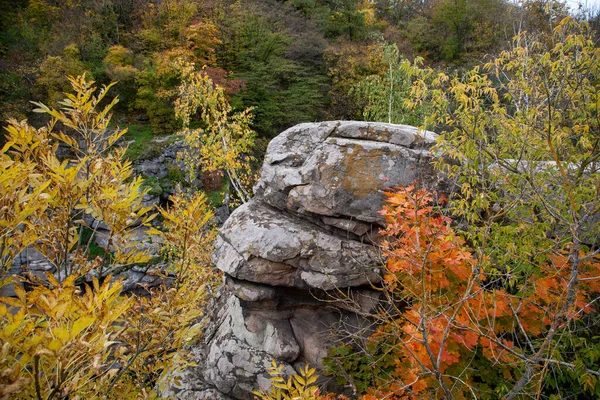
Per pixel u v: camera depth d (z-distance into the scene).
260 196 5.38
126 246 2.40
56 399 1.64
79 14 20.80
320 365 4.61
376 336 3.82
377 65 21.11
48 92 16.44
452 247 3.11
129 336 2.55
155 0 21.88
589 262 3.21
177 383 2.96
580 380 3.09
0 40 19.12
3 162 1.79
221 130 9.60
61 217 2.16
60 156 14.14
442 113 3.46
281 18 25.44
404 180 4.61
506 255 3.18
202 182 15.80
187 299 2.56
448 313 3.16
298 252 4.55
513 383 3.55
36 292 1.54
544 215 3.30
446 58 24.83
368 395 3.37
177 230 2.73
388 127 5.06
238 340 4.85
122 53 18.33
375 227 4.66
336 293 4.68
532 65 3.31
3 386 1.27
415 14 32.09
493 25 23.72
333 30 26.75
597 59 2.86
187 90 10.16
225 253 4.83
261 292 4.64
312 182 4.72
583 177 3.14
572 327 3.68
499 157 3.44
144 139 16.48
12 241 1.89
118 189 2.33
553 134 3.05
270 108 19.25
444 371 3.30
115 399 2.34
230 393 4.68
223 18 21.66
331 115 20.84
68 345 1.37
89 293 1.62
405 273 3.53
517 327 3.65
